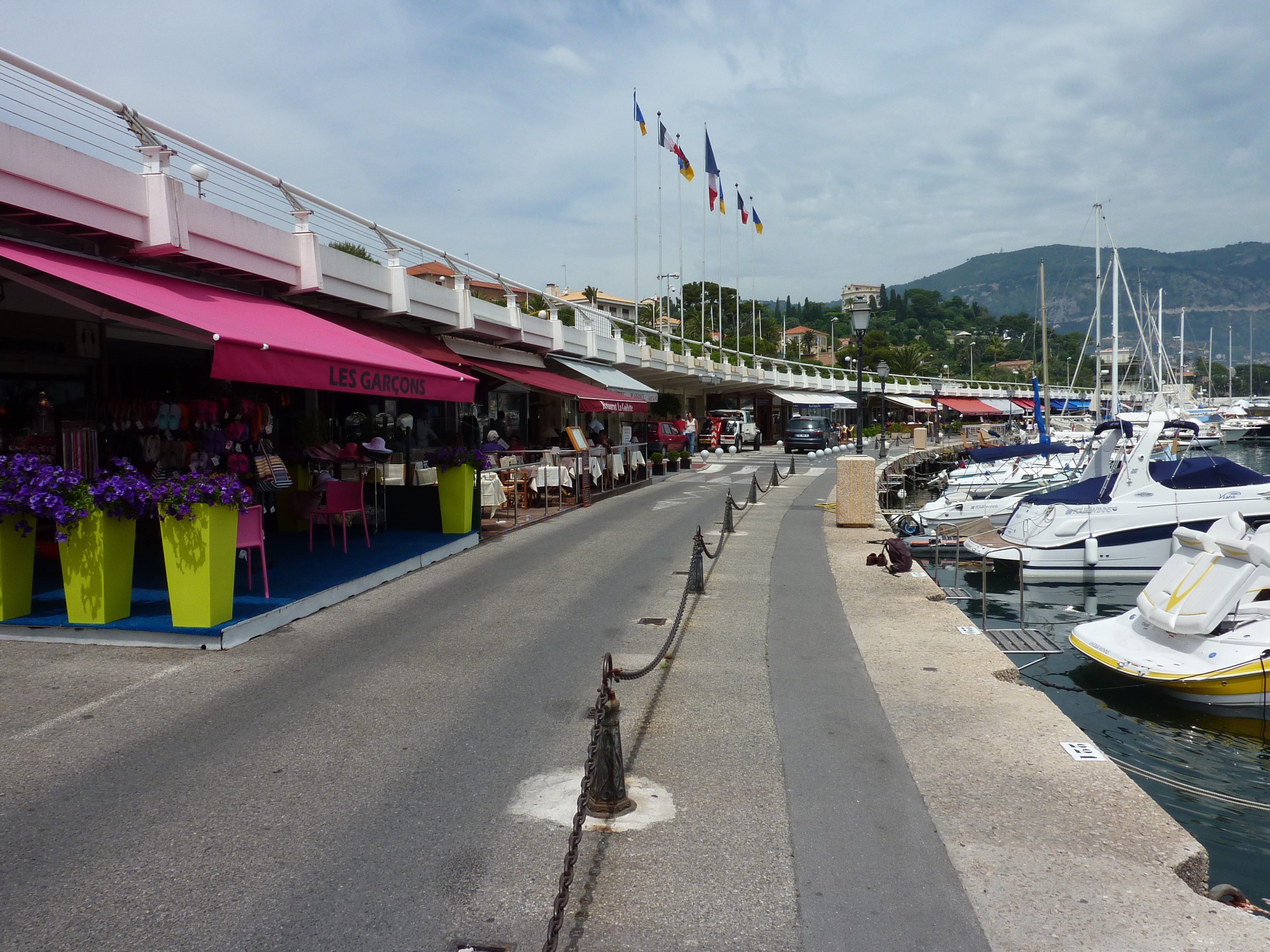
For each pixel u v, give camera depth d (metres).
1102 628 9.93
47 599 8.16
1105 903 3.53
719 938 3.30
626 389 26.66
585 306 27.55
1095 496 15.98
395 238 15.32
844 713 5.89
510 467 18.30
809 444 43.38
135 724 5.48
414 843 4.03
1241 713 8.46
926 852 3.97
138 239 9.48
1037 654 10.35
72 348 11.06
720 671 6.89
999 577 15.88
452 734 5.42
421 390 10.52
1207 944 3.24
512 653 7.28
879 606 9.29
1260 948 3.21
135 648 7.16
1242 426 80.12
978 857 3.92
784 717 5.81
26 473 7.28
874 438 59.84
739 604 9.38
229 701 5.96
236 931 3.32
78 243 9.30
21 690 6.09
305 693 6.15
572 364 25.34
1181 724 8.57
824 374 69.31
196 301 9.44
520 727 5.55
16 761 4.89
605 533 14.95
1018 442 55.53
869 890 3.65
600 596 9.64
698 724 5.67
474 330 18.77
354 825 4.20
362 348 10.63
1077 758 5.07
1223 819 6.59
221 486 7.27
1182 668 8.62
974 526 18.20
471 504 13.40
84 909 3.45
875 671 6.90
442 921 3.40
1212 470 15.84
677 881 3.71
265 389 13.92
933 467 47.84
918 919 3.43
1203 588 8.91
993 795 4.58
